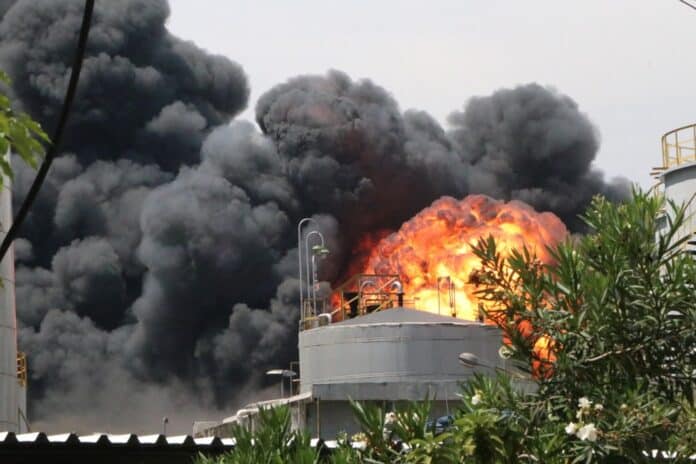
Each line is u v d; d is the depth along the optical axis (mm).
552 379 25062
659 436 23641
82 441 36406
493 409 25016
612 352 24750
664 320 24734
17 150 15305
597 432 23562
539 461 23984
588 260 25531
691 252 25500
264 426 28141
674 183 92250
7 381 91500
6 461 35875
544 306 25656
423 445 25031
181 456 38406
